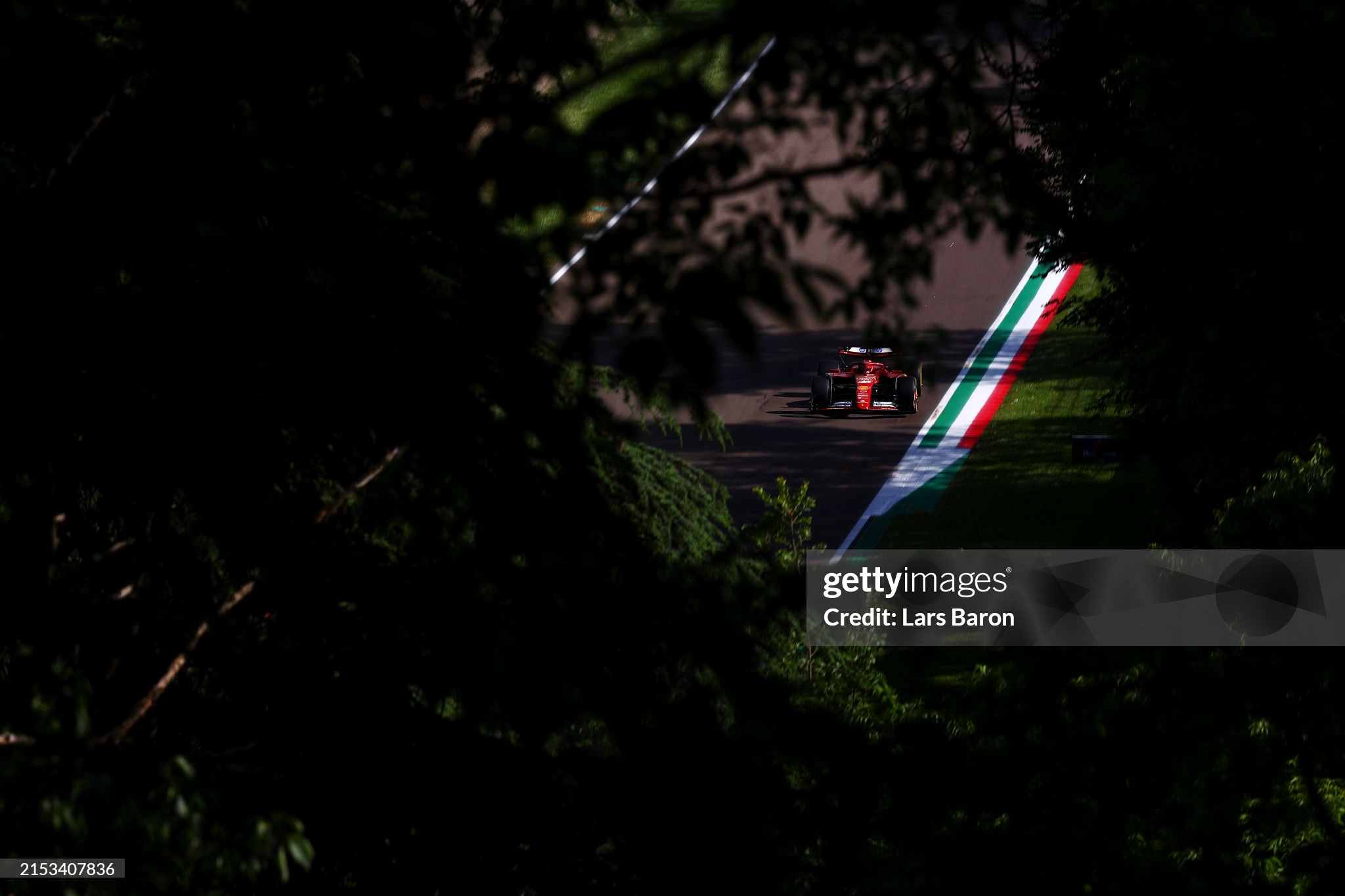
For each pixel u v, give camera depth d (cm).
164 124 329
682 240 256
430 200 326
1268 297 350
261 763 362
